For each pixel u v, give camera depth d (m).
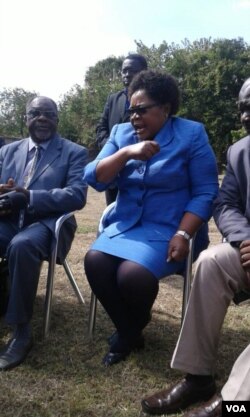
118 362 2.66
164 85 2.60
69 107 39.88
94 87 39.31
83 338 2.97
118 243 2.59
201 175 2.63
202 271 2.16
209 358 2.20
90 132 37.06
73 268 4.44
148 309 2.53
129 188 2.71
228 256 2.18
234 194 2.46
